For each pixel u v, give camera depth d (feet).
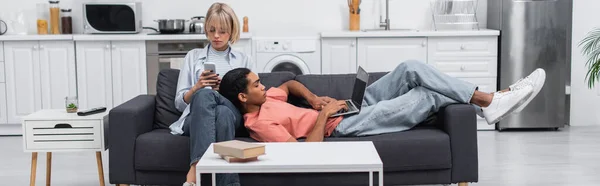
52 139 11.02
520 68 18.15
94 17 18.44
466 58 18.21
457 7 19.19
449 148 10.68
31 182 11.39
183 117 11.47
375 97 12.05
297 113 11.22
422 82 11.37
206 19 12.03
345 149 8.84
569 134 17.94
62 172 14.02
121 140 10.73
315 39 18.30
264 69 18.33
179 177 10.87
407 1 19.74
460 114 10.67
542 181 12.96
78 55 18.19
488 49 18.20
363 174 10.59
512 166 14.25
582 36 19.16
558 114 18.37
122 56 18.19
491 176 13.41
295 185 10.53
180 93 11.70
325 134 11.31
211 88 11.71
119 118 10.71
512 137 17.56
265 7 19.74
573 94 19.42
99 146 11.04
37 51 18.15
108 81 18.26
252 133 10.91
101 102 18.35
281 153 8.61
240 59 12.32
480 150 15.93
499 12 18.20
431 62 18.24
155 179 10.89
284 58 18.28
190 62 12.11
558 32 18.06
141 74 18.24
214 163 8.14
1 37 17.90
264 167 7.99
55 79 18.26
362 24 19.88
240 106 11.21
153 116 12.03
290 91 12.07
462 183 10.86
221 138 10.28
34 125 11.00
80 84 18.28
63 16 18.97
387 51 18.21
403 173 10.73
